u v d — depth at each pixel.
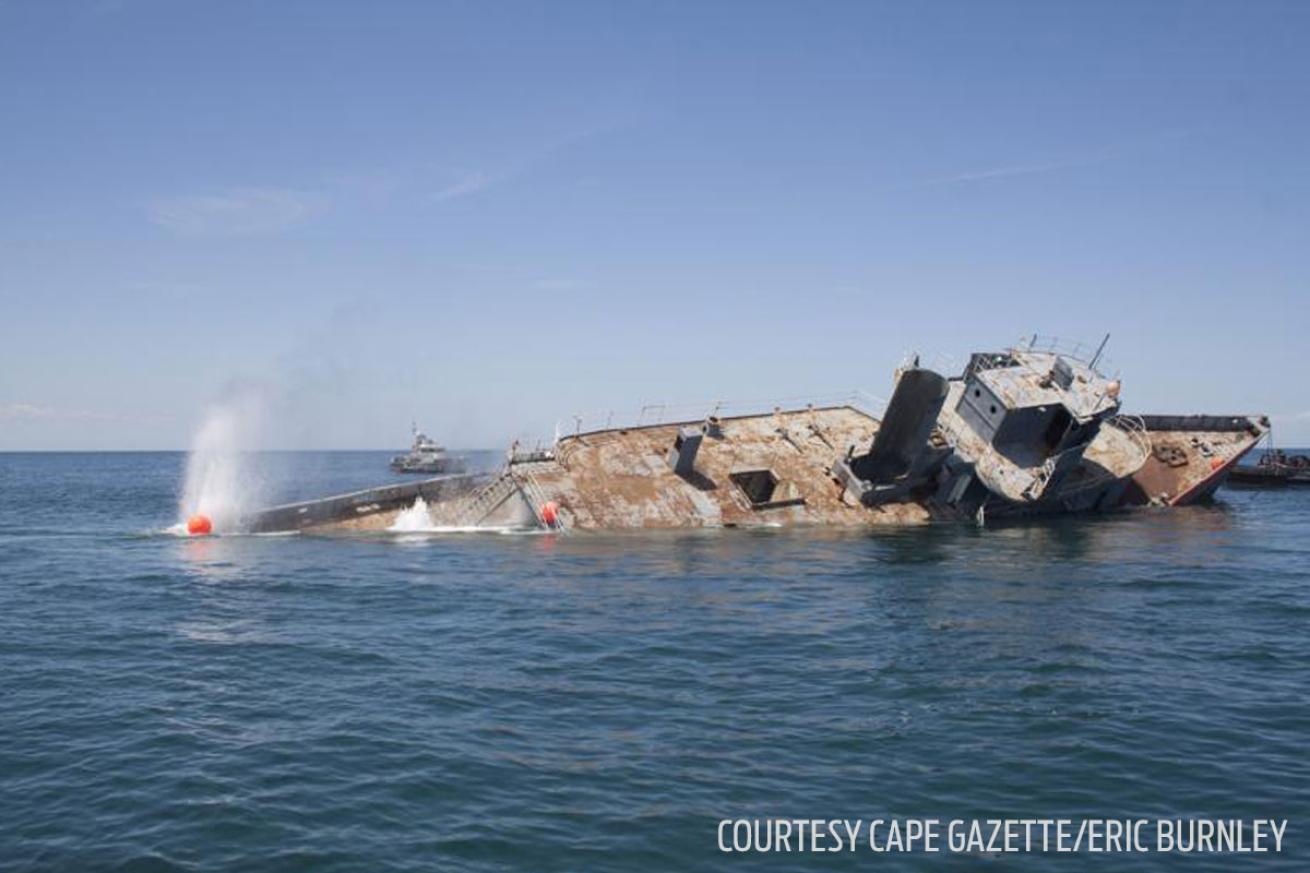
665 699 22.41
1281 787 17.42
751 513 53.91
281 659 26.22
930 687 23.42
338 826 15.61
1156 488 72.31
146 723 20.70
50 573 41.53
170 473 194.12
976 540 50.38
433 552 46.06
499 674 24.58
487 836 15.27
